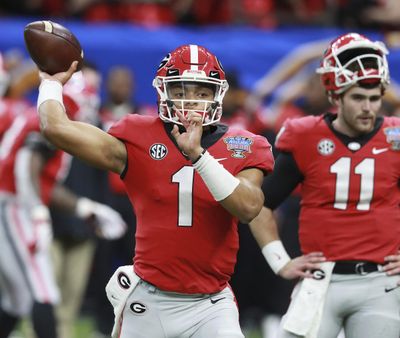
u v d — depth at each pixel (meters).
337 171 18.52
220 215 16.06
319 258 18.48
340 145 18.58
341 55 18.42
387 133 18.64
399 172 18.61
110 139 15.98
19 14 39.47
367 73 18.09
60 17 39.53
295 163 18.81
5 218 24.56
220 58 35.16
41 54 15.87
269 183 19.03
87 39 34.38
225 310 16.14
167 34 35.66
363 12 40.22
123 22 39.12
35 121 24.77
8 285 24.64
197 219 16.02
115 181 29.97
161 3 39.53
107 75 34.31
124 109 31.86
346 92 18.36
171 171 16.03
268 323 29.36
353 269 18.31
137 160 16.11
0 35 34.09
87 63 29.16
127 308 16.45
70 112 24.50
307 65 34.84
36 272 24.56
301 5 40.75
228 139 16.25
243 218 15.60
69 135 15.44
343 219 18.45
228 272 16.39
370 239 18.38
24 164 24.64
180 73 15.88
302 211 18.94
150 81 34.59
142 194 16.20
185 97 15.95
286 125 18.95
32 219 24.70
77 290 28.61
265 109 33.91
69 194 26.50
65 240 28.20
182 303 16.19
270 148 16.47
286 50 35.59
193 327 16.14
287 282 28.81
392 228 18.42
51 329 24.36
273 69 35.38
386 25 40.00
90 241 28.61
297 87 32.09
